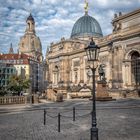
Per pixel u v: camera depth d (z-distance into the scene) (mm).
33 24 196875
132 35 59719
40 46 198875
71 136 15539
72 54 90375
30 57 151625
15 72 128250
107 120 21406
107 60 70750
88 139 14672
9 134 16438
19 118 24094
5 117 25062
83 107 32875
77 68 87250
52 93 53938
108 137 14984
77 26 100188
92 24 98875
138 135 15398
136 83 61281
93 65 14039
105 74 71312
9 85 86812
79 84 83000
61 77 92875
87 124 19812
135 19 59625
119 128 17734
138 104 35062
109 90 60094
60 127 18656
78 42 89688
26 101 40000
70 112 28156
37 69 160750
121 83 62500
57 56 97000
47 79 113812
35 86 156250
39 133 16625
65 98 59594
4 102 37469
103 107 31875
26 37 192625
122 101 41656
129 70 62469
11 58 136500
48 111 29672
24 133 16688
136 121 20719
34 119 23109
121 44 63469
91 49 14031
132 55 62312
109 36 71062
